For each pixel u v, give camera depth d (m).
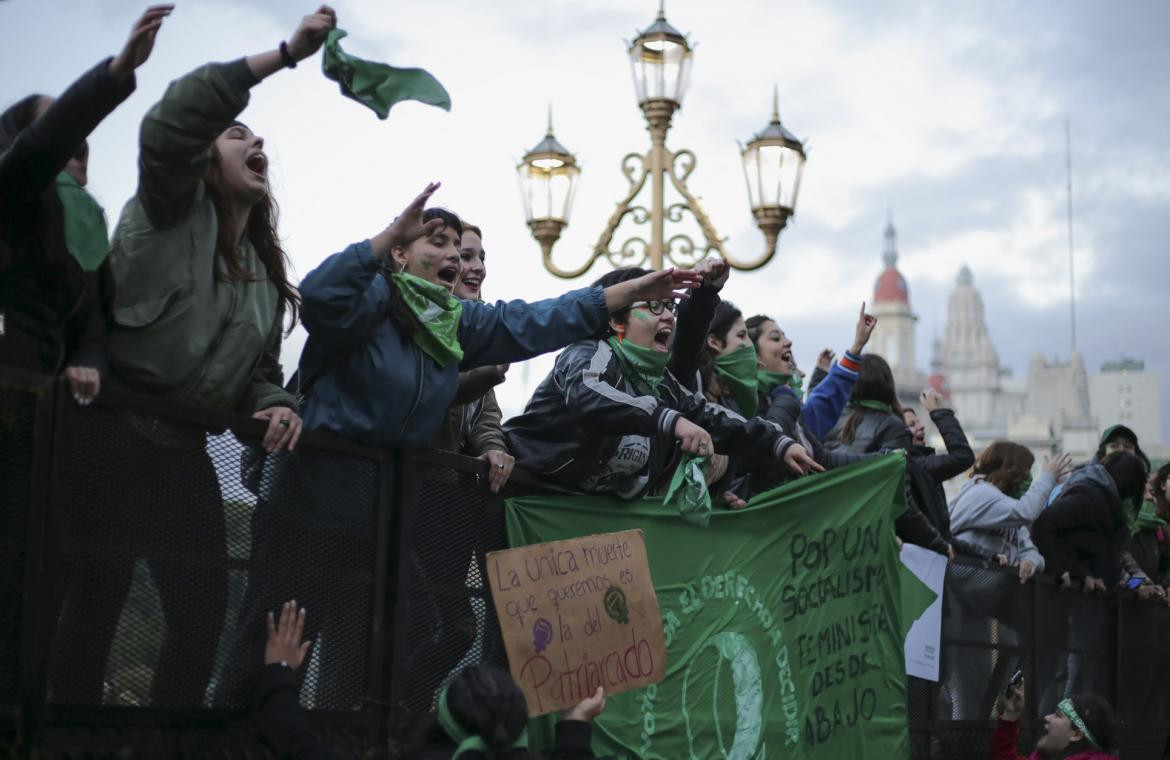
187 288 3.78
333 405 4.13
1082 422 133.62
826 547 5.59
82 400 3.48
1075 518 7.73
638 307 4.69
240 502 3.86
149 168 3.59
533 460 4.70
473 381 4.61
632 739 4.72
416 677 4.26
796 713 5.34
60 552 3.45
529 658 4.43
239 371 3.91
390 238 3.96
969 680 6.69
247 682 3.84
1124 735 8.04
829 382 6.64
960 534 7.32
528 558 4.50
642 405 4.49
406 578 4.23
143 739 3.62
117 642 3.57
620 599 4.69
